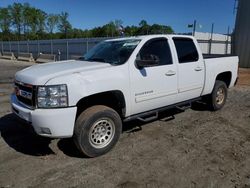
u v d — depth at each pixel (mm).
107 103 4477
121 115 4555
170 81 5070
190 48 5641
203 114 6477
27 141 4754
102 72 4078
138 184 3387
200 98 6152
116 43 5137
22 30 85875
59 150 4391
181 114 6469
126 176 3576
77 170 3742
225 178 3527
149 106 4832
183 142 4727
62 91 3668
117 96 4324
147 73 4645
